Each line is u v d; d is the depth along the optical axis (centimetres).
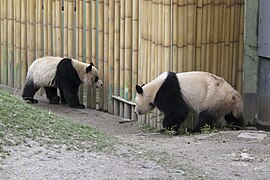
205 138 941
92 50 1266
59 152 736
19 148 728
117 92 1206
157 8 1083
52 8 1309
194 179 698
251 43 1141
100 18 1231
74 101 1248
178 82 1022
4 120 789
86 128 880
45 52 1333
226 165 773
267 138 927
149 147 852
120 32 1188
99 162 722
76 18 1278
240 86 1130
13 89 1376
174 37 1062
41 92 1358
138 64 1155
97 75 1240
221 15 1088
